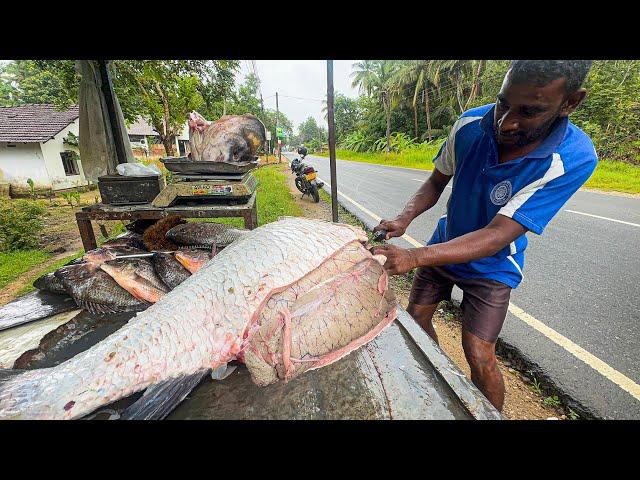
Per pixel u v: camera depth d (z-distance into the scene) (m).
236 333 1.21
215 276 1.29
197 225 2.41
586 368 2.22
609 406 1.92
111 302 1.76
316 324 1.31
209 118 13.11
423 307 2.04
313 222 1.52
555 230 5.09
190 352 1.19
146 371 1.15
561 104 1.16
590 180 9.72
